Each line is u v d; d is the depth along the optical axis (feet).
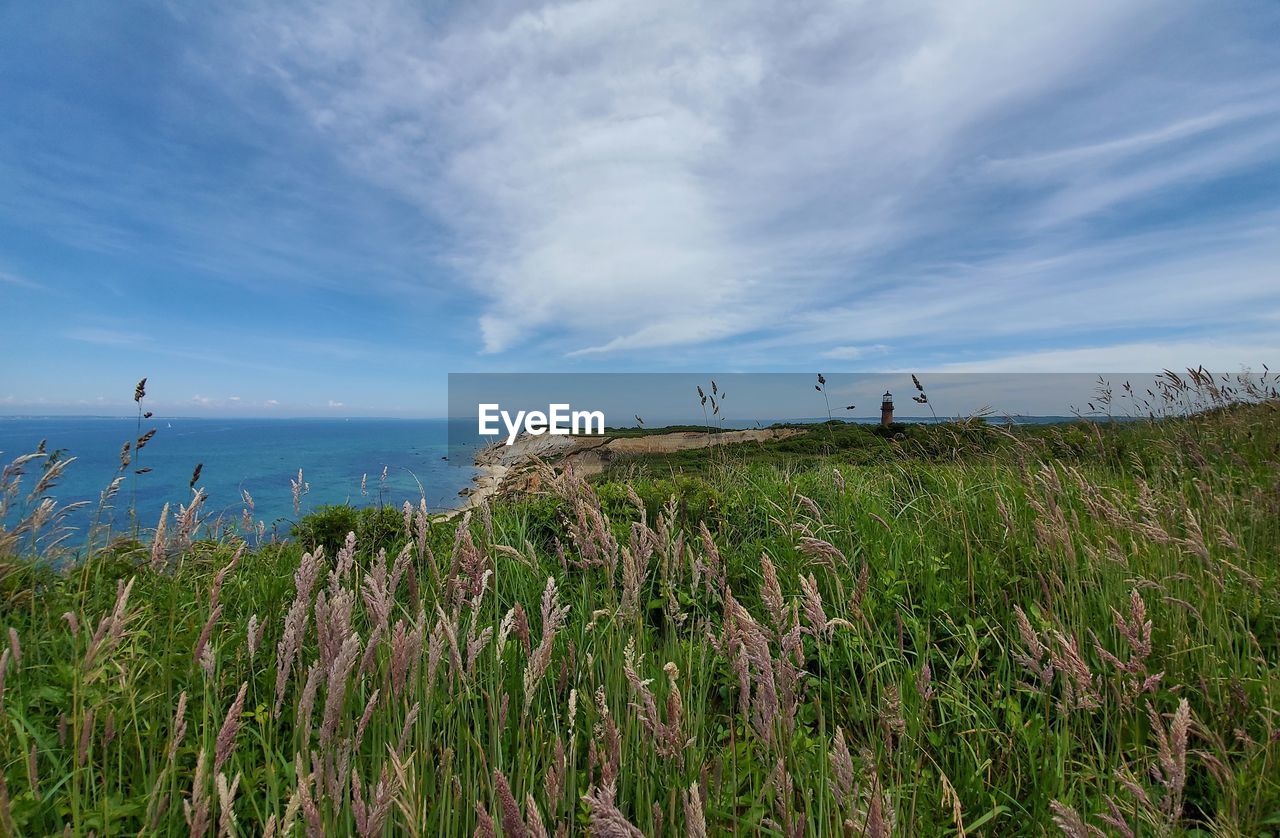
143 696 8.74
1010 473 19.57
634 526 9.04
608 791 4.87
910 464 23.12
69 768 7.71
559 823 5.68
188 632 10.27
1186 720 5.56
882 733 7.53
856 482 20.72
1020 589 13.26
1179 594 11.68
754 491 19.63
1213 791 7.86
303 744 5.65
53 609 11.19
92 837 5.73
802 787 6.48
